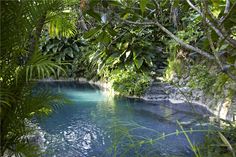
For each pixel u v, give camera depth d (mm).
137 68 6555
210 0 1702
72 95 7051
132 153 2119
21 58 1795
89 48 8391
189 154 2453
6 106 1706
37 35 1755
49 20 1848
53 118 4965
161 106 5410
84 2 1555
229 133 1269
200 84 4723
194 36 4414
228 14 1329
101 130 4320
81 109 5633
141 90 6441
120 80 6887
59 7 1812
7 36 1663
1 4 1622
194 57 4934
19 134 1825
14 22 1669
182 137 3045
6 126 1764
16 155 1821
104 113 5285
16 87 1717
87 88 8031
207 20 1322
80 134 4188
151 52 6922
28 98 1782
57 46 9266
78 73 9258
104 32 1726
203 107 4891
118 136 1453
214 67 4449
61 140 3896
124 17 1696
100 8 1630
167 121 4102
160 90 6207
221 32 1332
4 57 1699
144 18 1665
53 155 3373
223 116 4078
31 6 1697
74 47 9367
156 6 1743
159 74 6863
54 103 1964
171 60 6066
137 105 5746
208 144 1165
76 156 3385
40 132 4070
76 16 2182
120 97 6637
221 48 1508
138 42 6277
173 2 1793
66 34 2373
